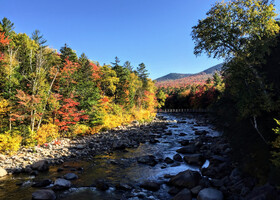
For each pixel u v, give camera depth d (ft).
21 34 112.78
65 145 61.26
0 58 65.05
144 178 36.81
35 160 45.24
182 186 31.45
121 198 28.37
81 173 39.19
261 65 44.98
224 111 53.36
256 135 34.71
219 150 50.34
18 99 63.26
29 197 28.07
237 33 62.69
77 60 128.67
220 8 66.03
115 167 43.29
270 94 35.73
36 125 70.33
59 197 28.40
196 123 143.95
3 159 43.98
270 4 59.52
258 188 23.16
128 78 162.50
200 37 72.49
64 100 74.64
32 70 72.54
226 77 45.01
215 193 25.72
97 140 70.49
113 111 121.80
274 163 22.91
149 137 82.12
